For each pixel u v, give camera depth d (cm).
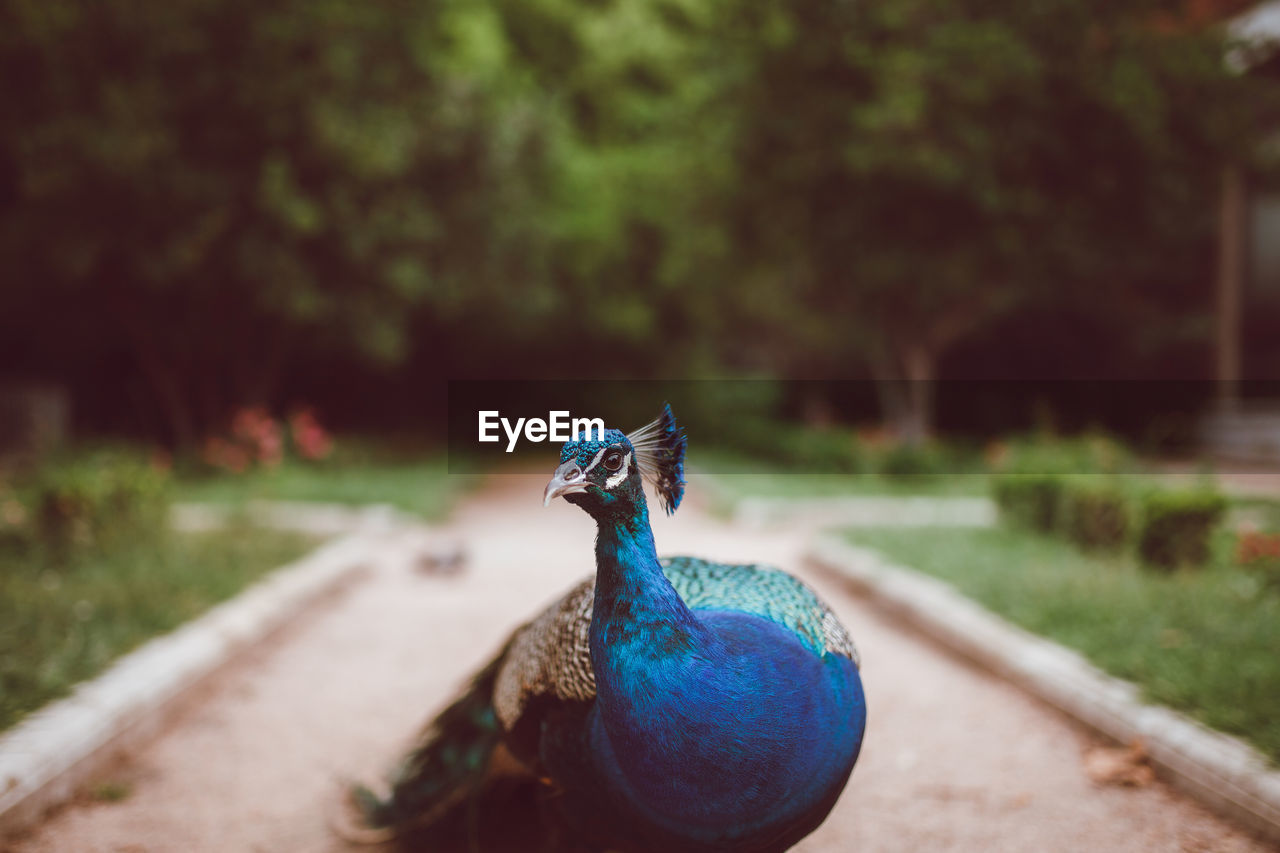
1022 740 434
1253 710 378
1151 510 680
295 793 400
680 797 216
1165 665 437
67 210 1366
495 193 1733
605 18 2334
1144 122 1255
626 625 212
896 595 671
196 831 365
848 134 1396
